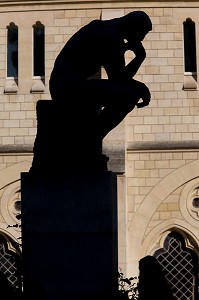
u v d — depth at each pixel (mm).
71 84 17688
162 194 44094
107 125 17984
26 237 17250
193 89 44812
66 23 45469
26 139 44938
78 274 17078
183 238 44062
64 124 17844
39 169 17578
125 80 18062
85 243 17172
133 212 44062
